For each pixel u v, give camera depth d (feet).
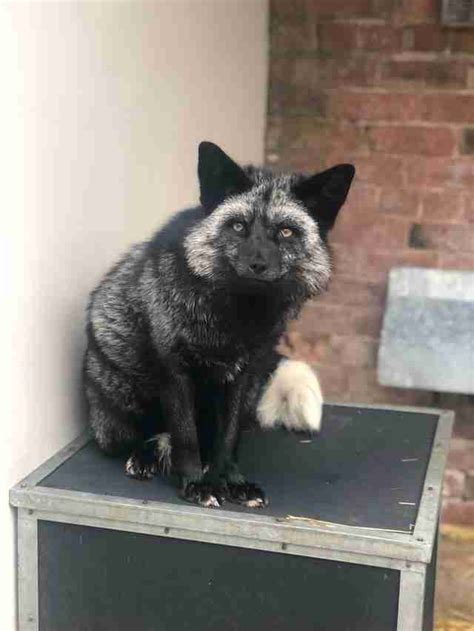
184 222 3.37
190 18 4.81
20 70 3.12
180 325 3.20
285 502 3.21
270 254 3.12
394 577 2.88
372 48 6.08
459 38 5.94
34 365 3.38
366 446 3.98
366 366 6.39
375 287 6.31
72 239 3.63
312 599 2.99
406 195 6.18
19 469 3.30
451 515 6.33
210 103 5.24
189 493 3.17
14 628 3.29
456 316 5.86
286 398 4.10
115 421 3.63
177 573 3.11
